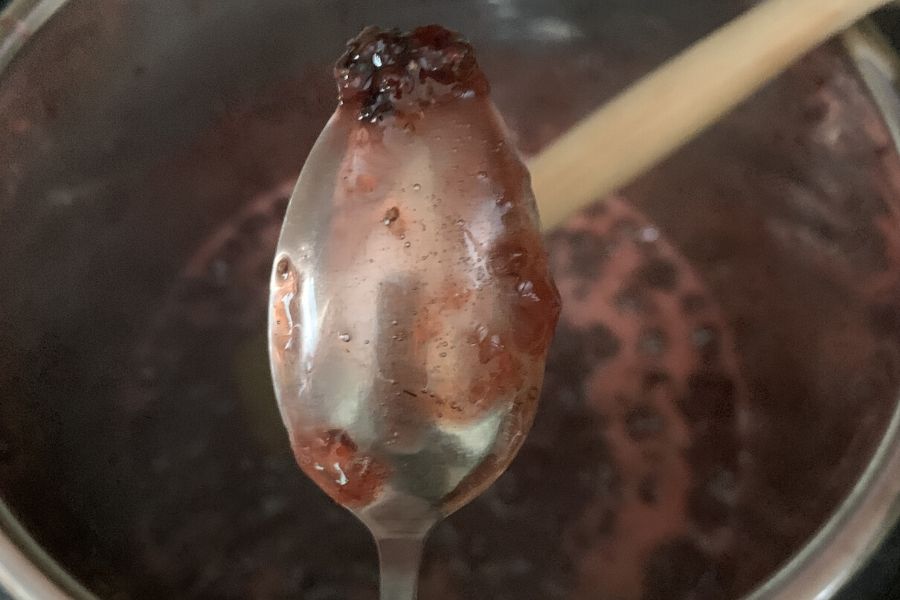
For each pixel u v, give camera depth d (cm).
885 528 12
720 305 20
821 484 15
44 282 17
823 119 15
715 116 15
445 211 12
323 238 13
